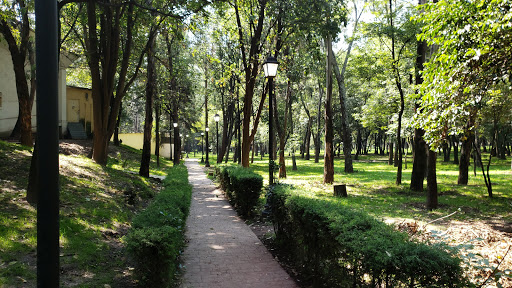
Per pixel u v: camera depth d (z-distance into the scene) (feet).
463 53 19.38
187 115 115.34
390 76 53.98
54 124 8.18
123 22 48.08
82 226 20.42
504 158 136.36
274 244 21.38
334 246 12.39
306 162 140.05
